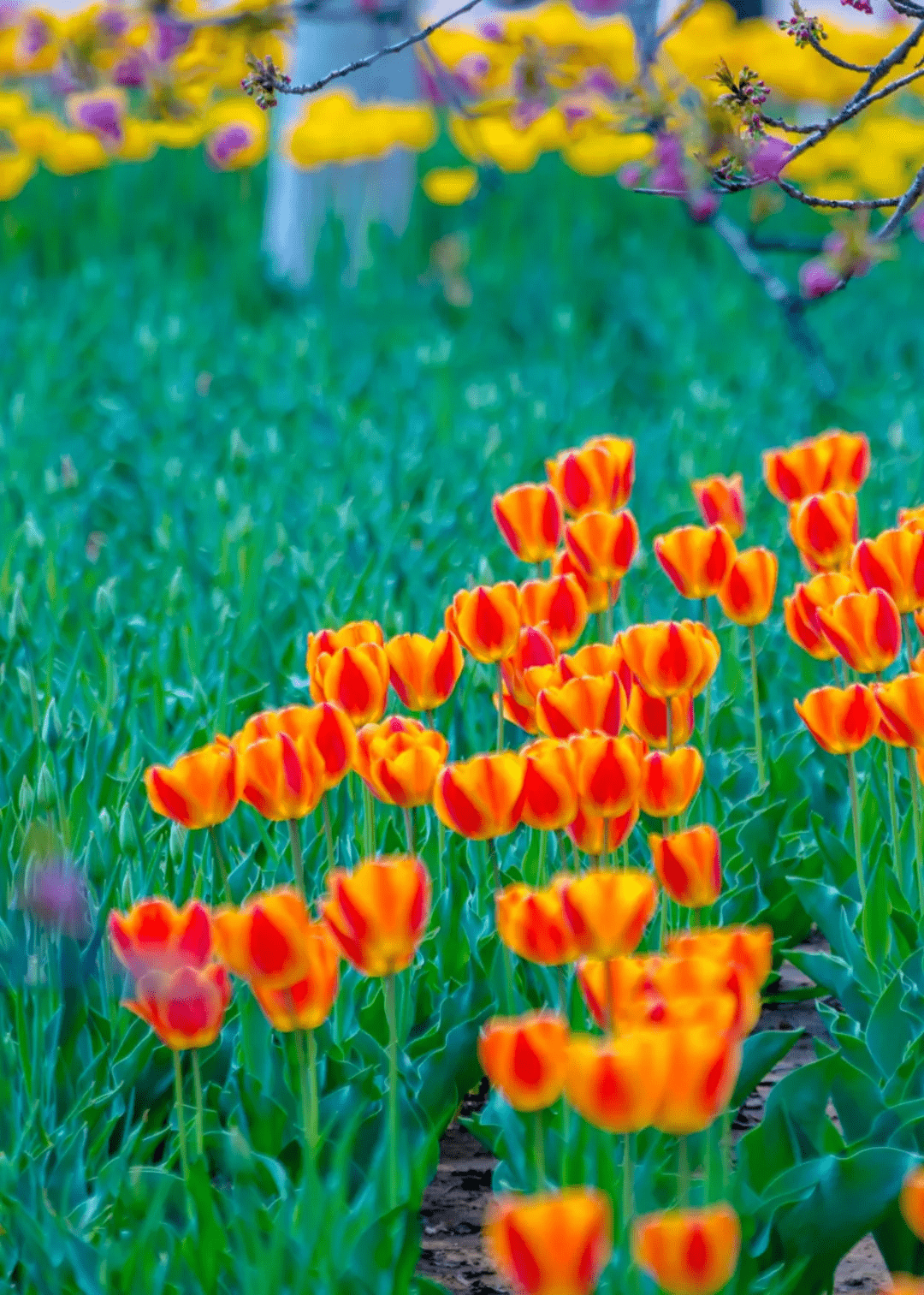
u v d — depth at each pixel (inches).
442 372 337.1
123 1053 145.2
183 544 219.0
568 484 158.7
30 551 211.0
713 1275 127.8
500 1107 141.9
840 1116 141.8
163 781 139.9
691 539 154.7
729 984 130.9
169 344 372.2
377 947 134.7
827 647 153.5
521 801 139.1
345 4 314.2
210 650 174.7
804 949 160.2
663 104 174.9
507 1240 126.7
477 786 138.4
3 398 348.8
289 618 189.5
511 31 297.1
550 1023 130.2
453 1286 142.2
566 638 153.0
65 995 145.5
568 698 142.8
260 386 343.0
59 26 313.1
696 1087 128.8
